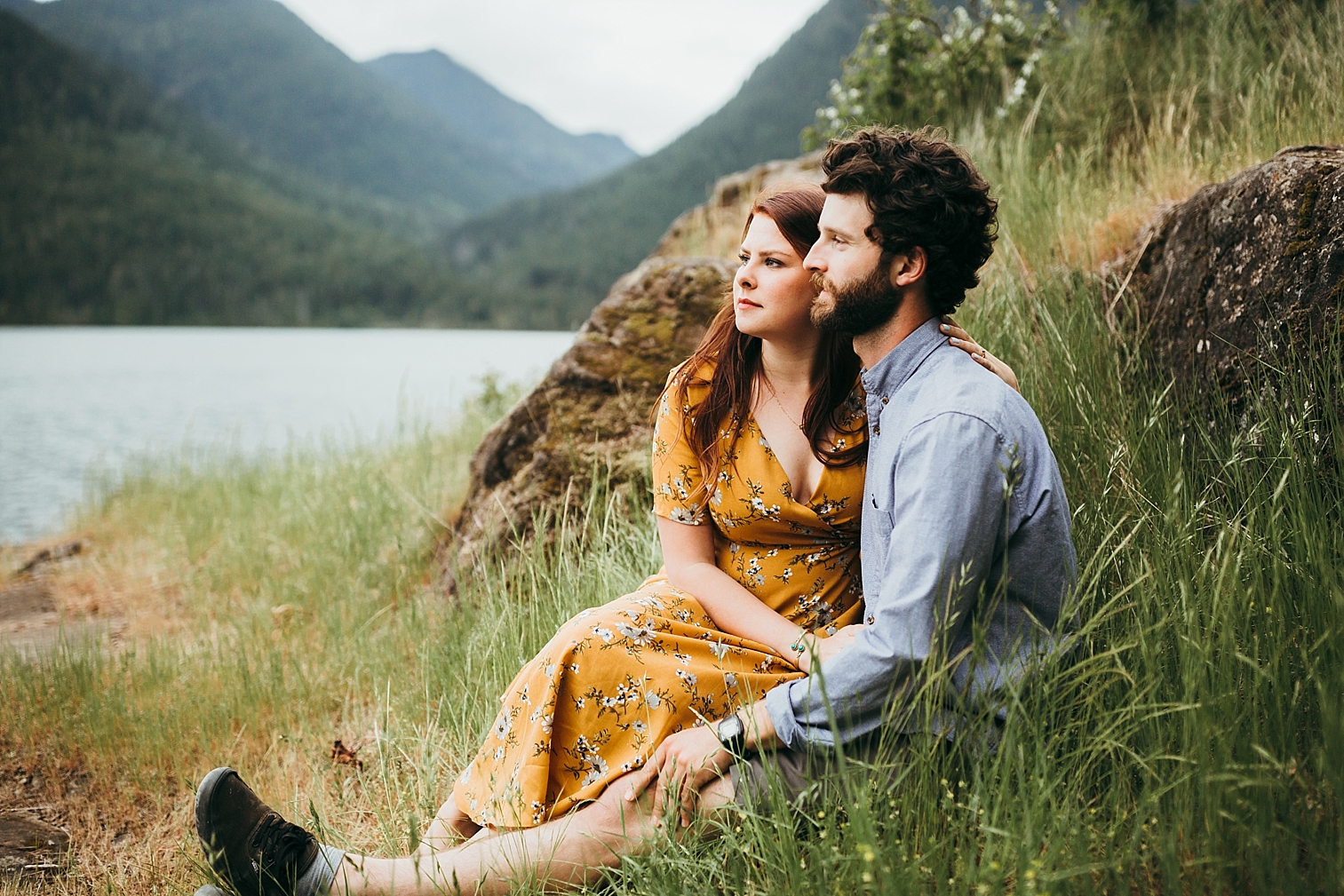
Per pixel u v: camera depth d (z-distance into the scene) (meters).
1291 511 1.79
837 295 1.70
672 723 1.75
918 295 1.72
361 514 4.57
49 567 5.66
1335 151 2.41
